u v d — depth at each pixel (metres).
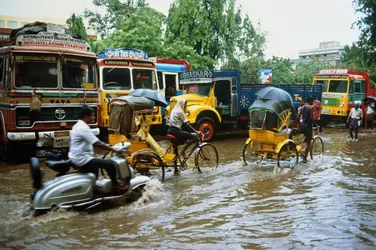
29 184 8.14
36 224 5.59
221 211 6.35
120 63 13.62
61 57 10.63
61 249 4.78
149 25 24.25
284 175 9.03
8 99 10.14
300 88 17.56
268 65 29.95
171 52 23.69
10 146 10.54
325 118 21.70
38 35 10.46
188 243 4.99
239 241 5.04
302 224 5.68
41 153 10.80
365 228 5.49
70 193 5.98
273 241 5.03
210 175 9.06
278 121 9.69
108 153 8.56
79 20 28.28
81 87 11.09
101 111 13.16
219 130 16.17
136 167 8.23
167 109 14.86
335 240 5.05
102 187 6.29
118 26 28.89
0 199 6.97
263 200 6.98
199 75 14.92
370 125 22.41
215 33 26.59
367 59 30.06
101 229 5.48
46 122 10.46
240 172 9.41
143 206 6.62
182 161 9.20
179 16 25.58
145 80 14.32
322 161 10.77
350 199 6.99
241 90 15.63
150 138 8.58
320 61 35.75
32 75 10.34
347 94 20.14
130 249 4.80
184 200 7.01
